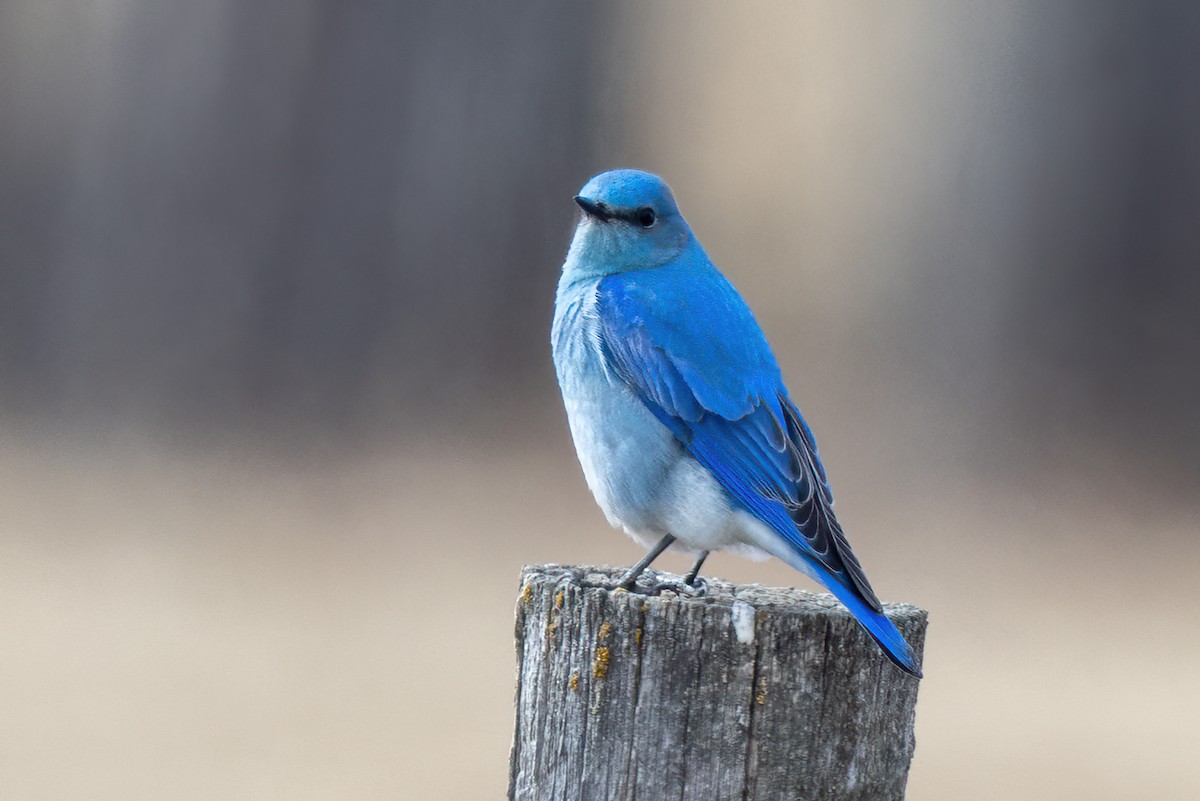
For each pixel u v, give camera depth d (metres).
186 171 36.03
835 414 33.84
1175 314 35.25
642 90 38.81
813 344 37.97
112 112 36.09
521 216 36.62
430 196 36.47
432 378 36.03
